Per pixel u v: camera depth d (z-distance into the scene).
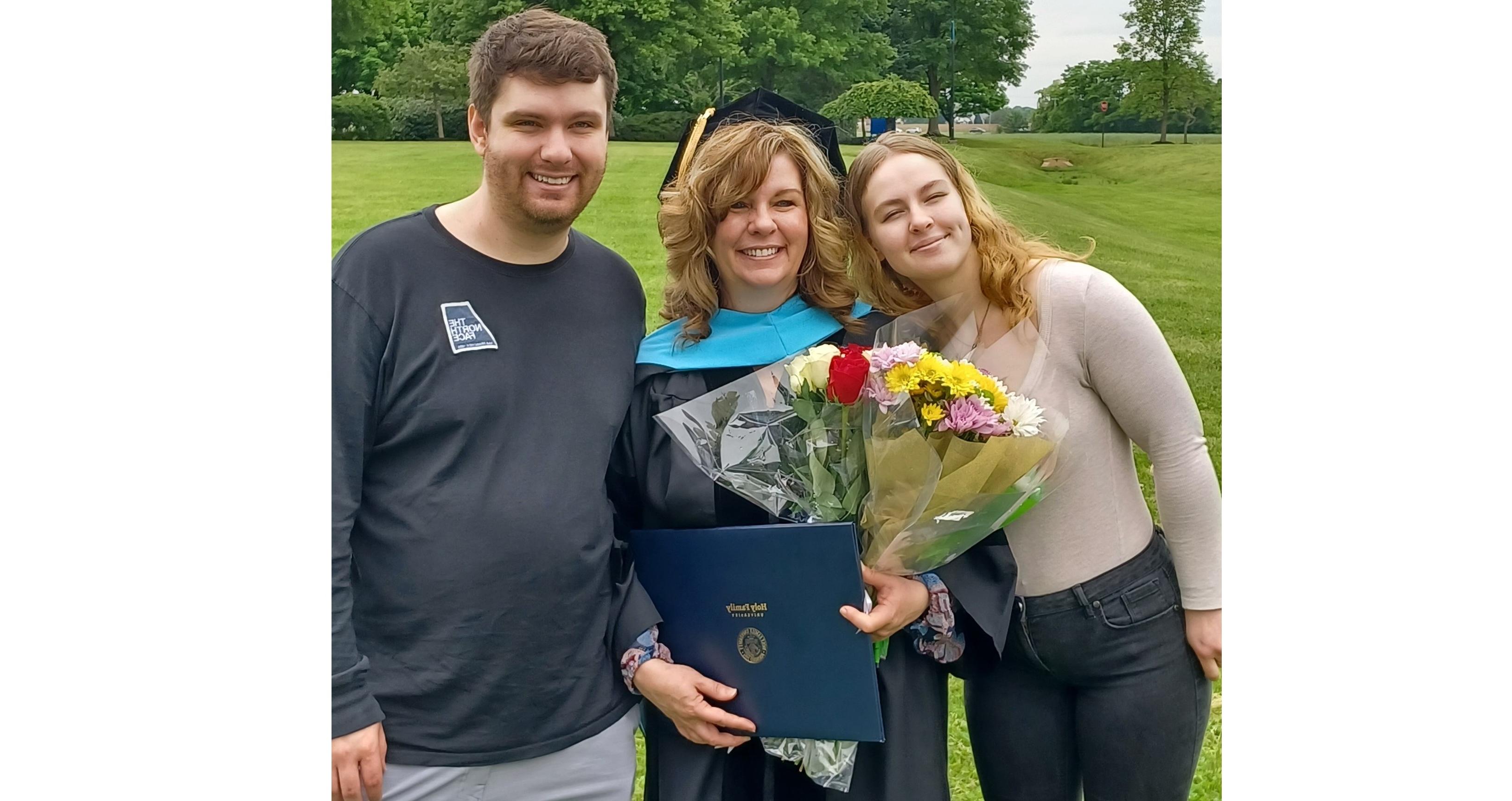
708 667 1.95
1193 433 2.00
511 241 1.96
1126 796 2.09
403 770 1.92
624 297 2.09
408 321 1.88
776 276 2.01
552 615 1.90
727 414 1.91
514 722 1.91
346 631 1.84
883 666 2.00
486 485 1.88
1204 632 2.05
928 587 2.00
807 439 1.88
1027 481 1.87
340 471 1.84
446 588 1.86
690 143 2.16
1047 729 2.18
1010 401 1.84
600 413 1.97
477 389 1.88
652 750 2.12
